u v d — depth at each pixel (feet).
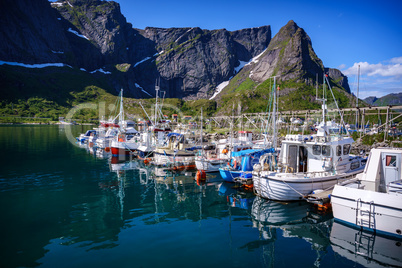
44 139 199.00
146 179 81.87
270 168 66.23
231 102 577.84
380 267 32.24
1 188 68.95
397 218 37.68
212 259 33.96
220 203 58.23
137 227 44.29
